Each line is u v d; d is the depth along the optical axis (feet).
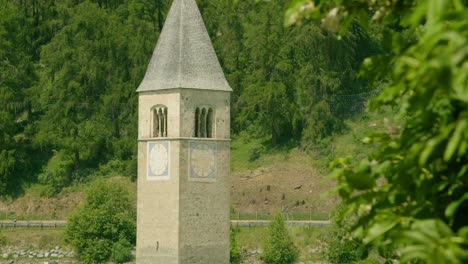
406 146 57.16
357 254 72.18
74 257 606.96
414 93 55.93
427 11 50.49
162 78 474.49
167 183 470.80
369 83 67.26
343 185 62.03
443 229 50.39
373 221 59.31
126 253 590.96
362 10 63.57
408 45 62.85
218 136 476.95
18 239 632.79
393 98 62.18
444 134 52.34
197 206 471.21
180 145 466.70
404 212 59.06
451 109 54.39
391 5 62.85
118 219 596.70
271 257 579.48
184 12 480.64
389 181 61.05
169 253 469.98
